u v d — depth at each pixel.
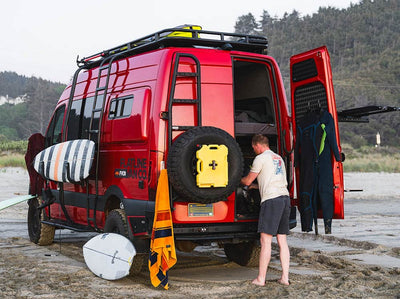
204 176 5.86
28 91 191.25
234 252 7.66
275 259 8.03
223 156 5.96
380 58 197.38
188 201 6.10
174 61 6.27
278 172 6.32
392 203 17.09
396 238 9.94
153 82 6.34
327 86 7.00
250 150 7.44
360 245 9.16
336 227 11.42
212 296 5.64
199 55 6.44
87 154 7.18
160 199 5.92
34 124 166.62
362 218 13.15
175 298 5.54
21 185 19.36
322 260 7.70
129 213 6.52
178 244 6.91
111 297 5.52
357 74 183.12
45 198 8.88
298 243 9.48
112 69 7.42
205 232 6.25
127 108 6.74
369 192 20.48
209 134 5.98
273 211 6.20
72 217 8.23
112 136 7.00
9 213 13.11
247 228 6.52
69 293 5.62
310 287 6.05
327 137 6.93
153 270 5.91
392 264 7.58
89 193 7.61
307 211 7.06
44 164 8.15
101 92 7.55
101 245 6.59
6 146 41.16
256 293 5.73
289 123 7.09
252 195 6.90
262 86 7.26
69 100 8.26
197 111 6.29
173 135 6.18
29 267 6.95
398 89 157.12
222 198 6.12
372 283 6.21
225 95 6.47
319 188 6.93
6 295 5.47
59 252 8.40
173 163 5.86
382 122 120.25
